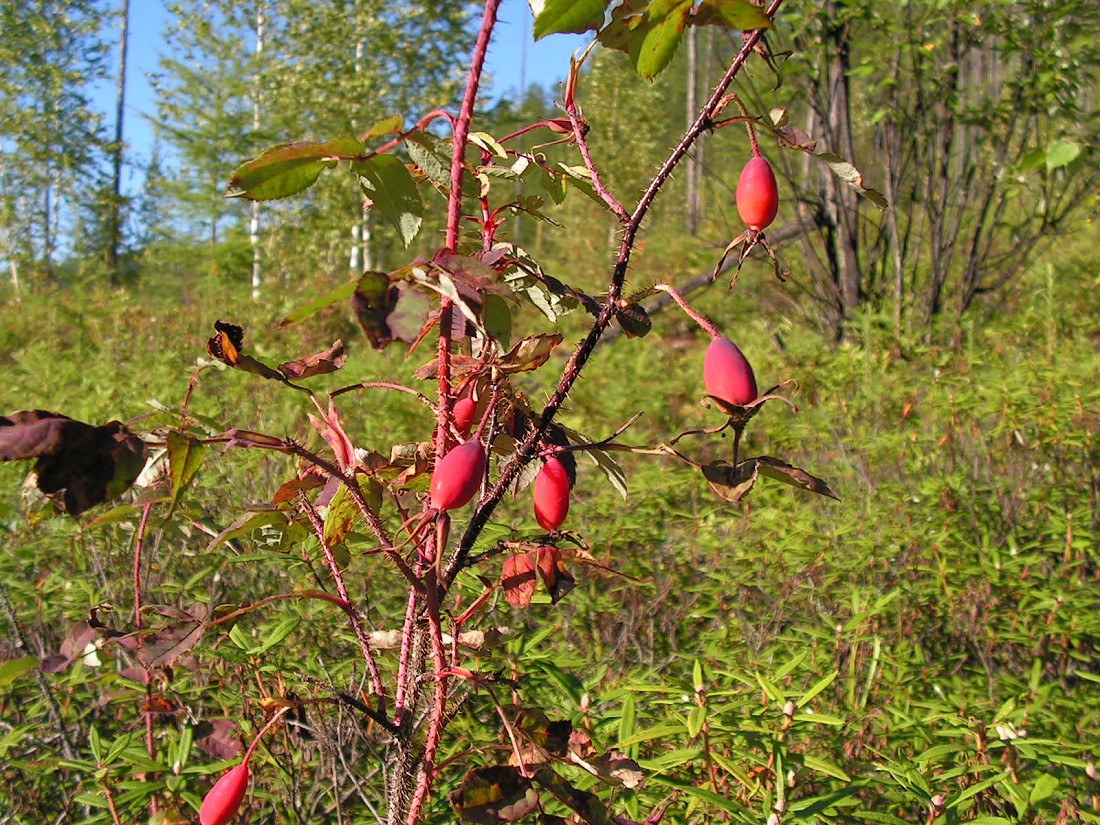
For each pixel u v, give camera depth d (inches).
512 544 11.9
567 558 11.8
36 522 11.2
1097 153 58.9
